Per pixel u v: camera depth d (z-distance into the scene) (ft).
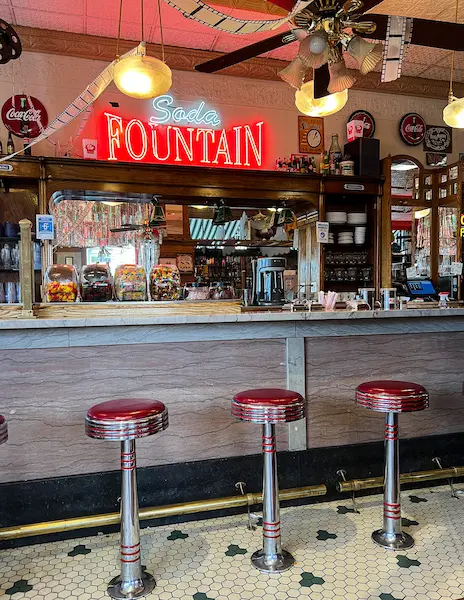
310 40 9.40
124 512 6.94
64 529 7.95
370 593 6.78
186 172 16.58
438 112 21.79
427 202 20.67
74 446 8.48
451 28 10.00
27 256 8.86
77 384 8.49
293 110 19.94
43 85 17.11
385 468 8.25
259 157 19.49
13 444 8.21
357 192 18.48
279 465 9.50
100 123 17.65
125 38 17.38
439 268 20.49
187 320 8.33
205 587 6.98
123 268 10.93
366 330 9.97
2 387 8.16
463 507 9.43
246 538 8.38
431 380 10.52
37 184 15.87
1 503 8.13
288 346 9.52
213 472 9.16
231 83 19.24
